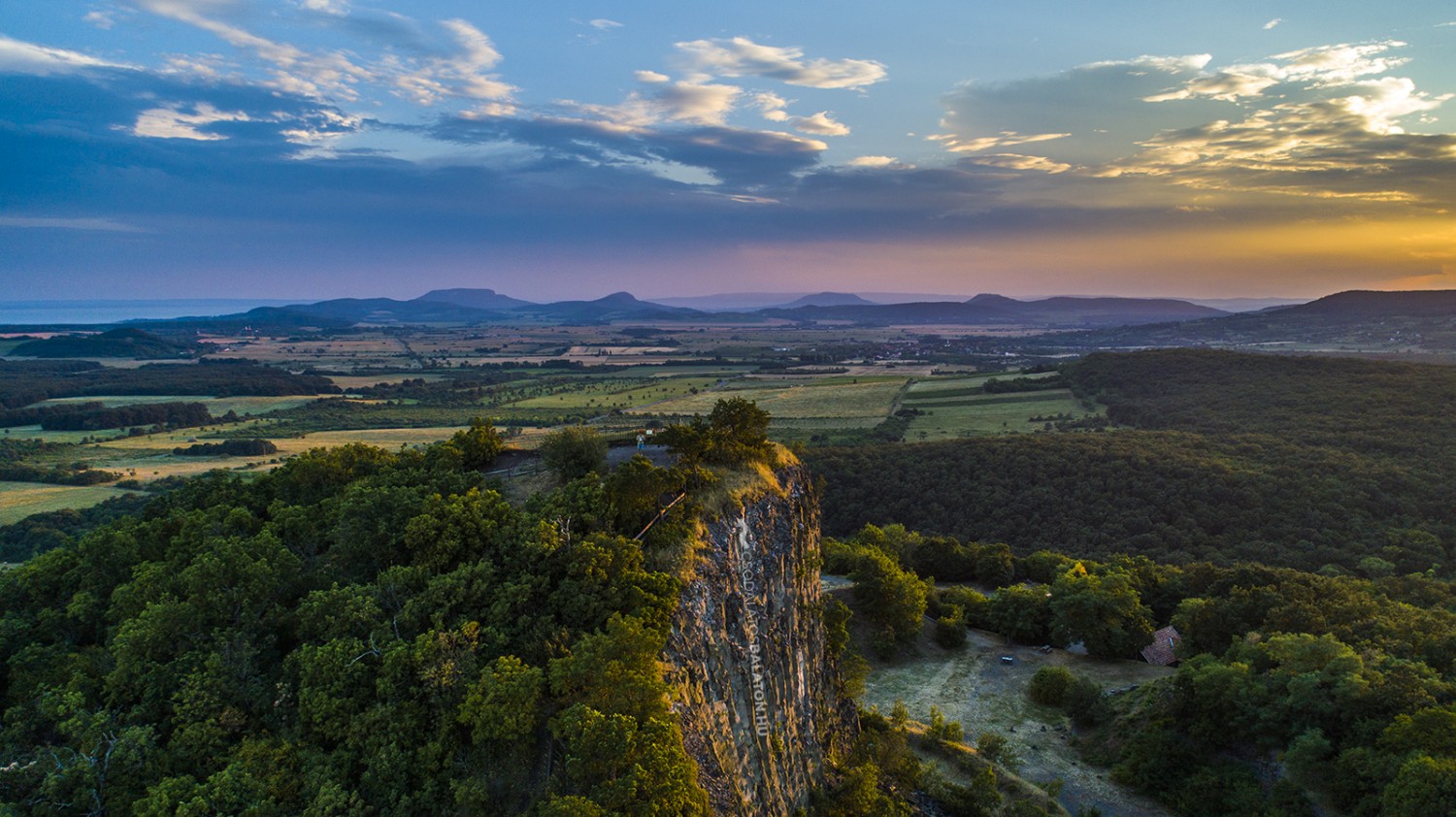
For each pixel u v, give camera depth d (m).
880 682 85.38
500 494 59.22
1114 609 89.31
